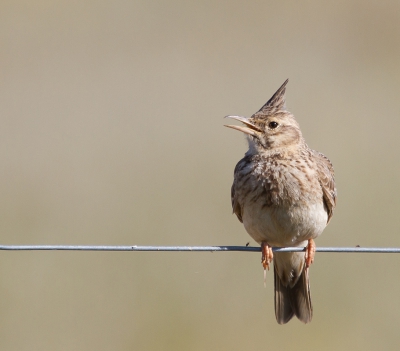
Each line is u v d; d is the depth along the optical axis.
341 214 16.67
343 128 19.20
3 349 14.57
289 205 10.89
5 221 16.53
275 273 11.45
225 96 20.83
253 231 11.17
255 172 11.05
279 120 11.45
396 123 19.38
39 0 25.48
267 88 21.08
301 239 11.15
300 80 21.42
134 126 19.81
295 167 11.01
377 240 16.12
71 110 20.59
